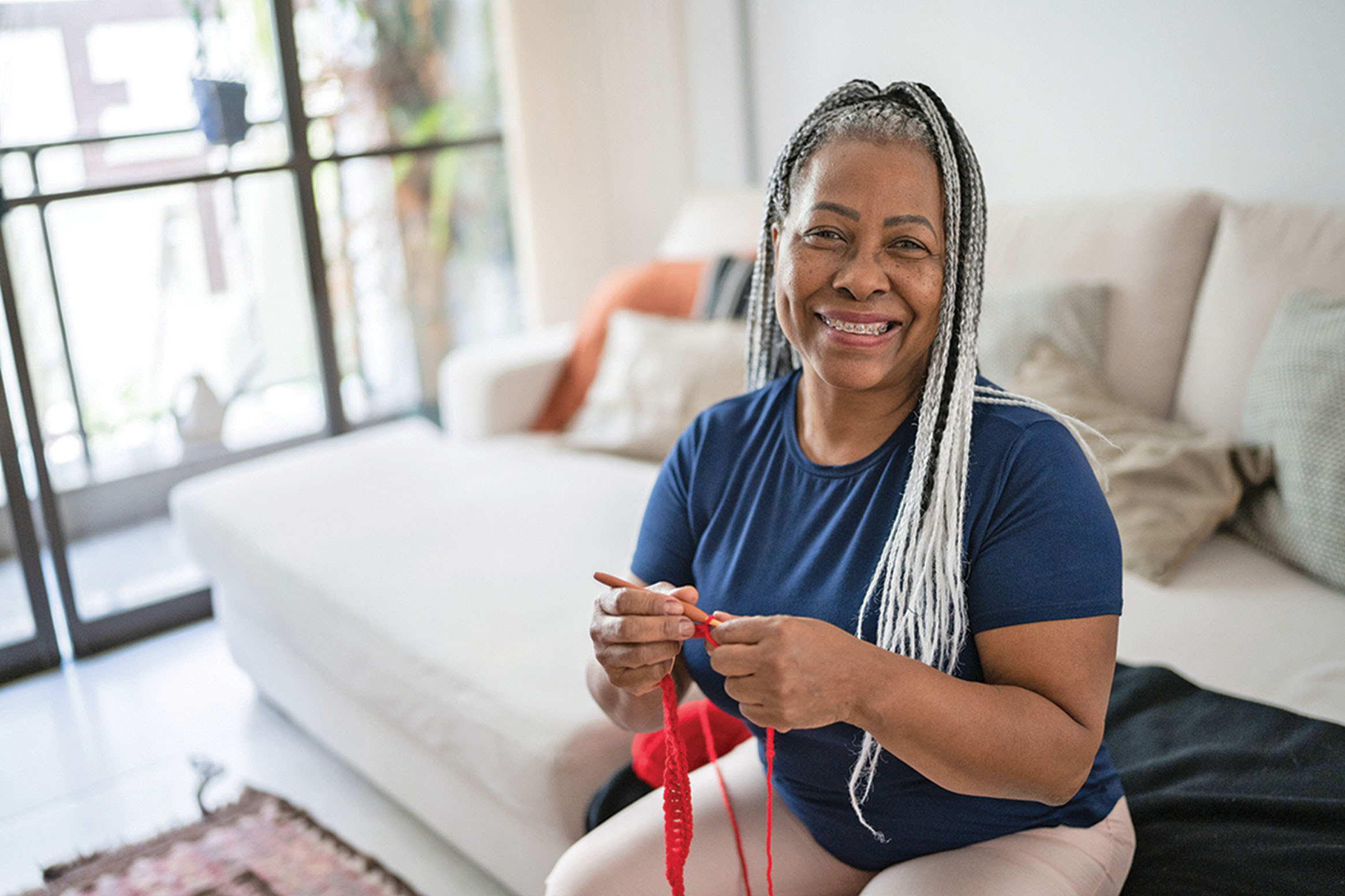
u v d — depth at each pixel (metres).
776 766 1.16
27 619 2.72
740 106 3.15
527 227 3.37
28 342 2.62
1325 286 1.83
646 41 3.26
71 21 2.60
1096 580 0.95
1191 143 2.29
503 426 2.71
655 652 0.99
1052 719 0.92
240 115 2.90
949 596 0.99
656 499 1.24
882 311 1.00
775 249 1.18
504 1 3.18
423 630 1.79
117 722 2.46
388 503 2.30
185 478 2.94
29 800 2.18
